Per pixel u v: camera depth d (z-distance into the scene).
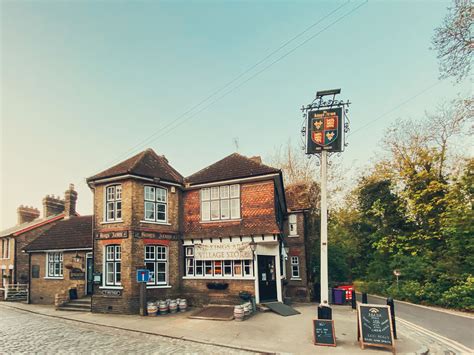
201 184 18.53
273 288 17.17
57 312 17.41
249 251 16.28
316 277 25.69
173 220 18.30
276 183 18.09
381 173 29.05
